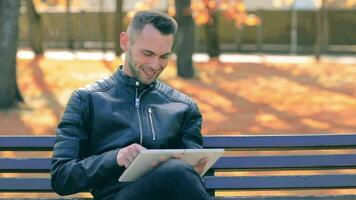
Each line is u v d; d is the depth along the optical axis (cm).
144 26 411
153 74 420
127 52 424
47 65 2095
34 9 2552
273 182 468
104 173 391
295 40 3538
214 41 2669
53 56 2578
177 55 1877
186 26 1869
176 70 1902
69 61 2244
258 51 3472
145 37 410
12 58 1391
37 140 466
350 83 1823
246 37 3628
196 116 443
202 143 443
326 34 3228
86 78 1833
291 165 471
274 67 2217
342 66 2252
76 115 417
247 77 1928
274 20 3584
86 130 421
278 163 471
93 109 420
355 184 471
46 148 466
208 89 1688
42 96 1530
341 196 470
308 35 3531
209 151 390
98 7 3631
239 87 1733
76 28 3397
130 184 386
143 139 418
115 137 418
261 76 1953
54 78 1808
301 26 3538
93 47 3378
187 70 1864
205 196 370
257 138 475
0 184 461
